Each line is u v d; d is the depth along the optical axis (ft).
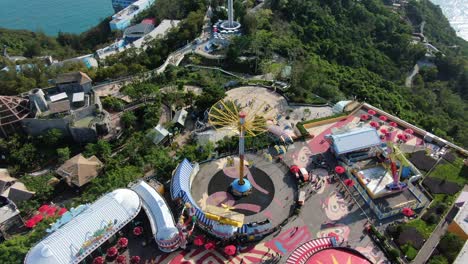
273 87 486.79
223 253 279.08
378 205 311.68
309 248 276.00
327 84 498.69
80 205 296.10
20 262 262.06
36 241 279.90
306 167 359.87
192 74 546.26
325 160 367.04
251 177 345.72
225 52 588.91
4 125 402.31
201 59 588.09
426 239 284.61
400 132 407.64
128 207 289.33
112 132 424.87
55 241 258.16
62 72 537.24
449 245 271.49
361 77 583.99
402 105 517.55
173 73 531.91
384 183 331.36
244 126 305.53
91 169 365.61
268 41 584.81
